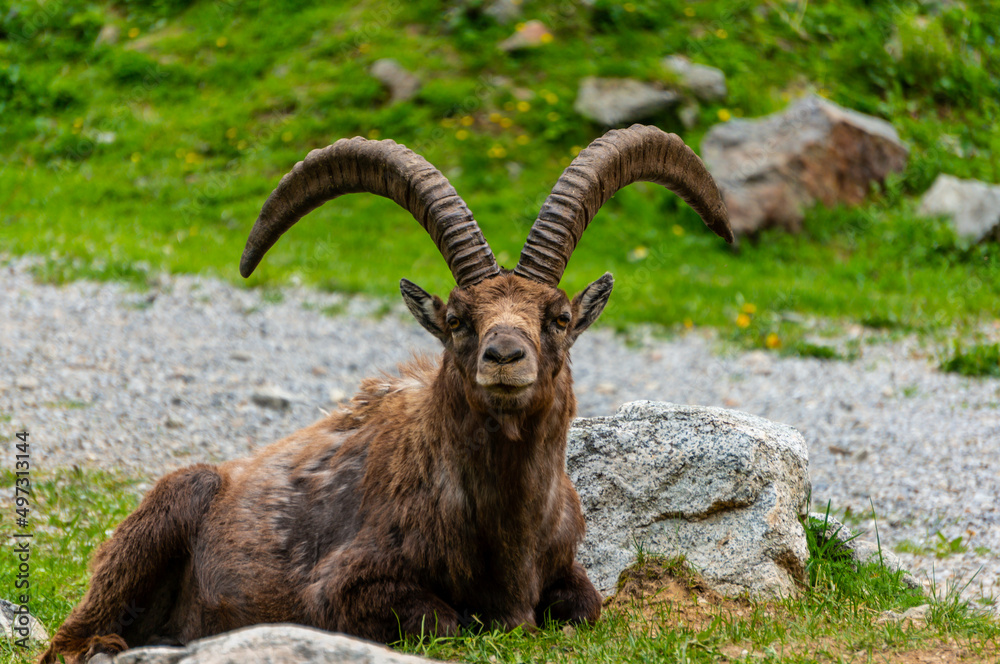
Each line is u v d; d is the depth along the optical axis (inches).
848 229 2851.9
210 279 2463.1
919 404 1777.8
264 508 778.8
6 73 3540.8
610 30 3449.8
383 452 752.3
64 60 3713.1
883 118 3287.4
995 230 2815.0
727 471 872.9
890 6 3718.0
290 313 2300.7
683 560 845.2
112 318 2145.7
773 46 3444.9
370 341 2156.7
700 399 1845.5
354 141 778.2
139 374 1829.5
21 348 1898.4
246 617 757.9
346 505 753.0
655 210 2972.4
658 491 887.7
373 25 3575.3
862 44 3526.1
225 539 772.6
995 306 2423.7
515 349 606.2
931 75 3484.3
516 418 653.3
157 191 3063.5
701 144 2992.1
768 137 2928.2
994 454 1476.4
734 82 3284.9
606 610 797.9
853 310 2423.7
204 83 3535.9
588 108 3154.5
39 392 1679.4
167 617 815.7
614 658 652.1
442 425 700.0
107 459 1421.0
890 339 2239.2
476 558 699.4
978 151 3262.8
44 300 2207.2
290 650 538.3
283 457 818.8
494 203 2861.7
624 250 2783.0
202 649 545.6
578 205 725.9
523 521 693.3
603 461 916.0
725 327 2336.4
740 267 2719.0
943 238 2795.3
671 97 3154.5
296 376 1899.6
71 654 746.2
